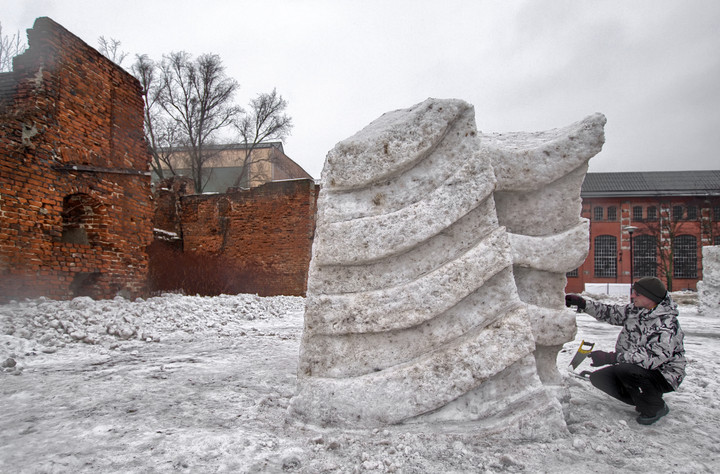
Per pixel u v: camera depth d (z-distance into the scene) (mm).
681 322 13234
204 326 8227
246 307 10922
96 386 3986
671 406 3859
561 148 3490
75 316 7016
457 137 3199
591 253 52562
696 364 5750
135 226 10938
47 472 2275
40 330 6270
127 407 3385
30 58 8766
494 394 2969
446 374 2928
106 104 10414
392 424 2934
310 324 3141
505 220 3537
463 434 2789
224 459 2494
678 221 51062
